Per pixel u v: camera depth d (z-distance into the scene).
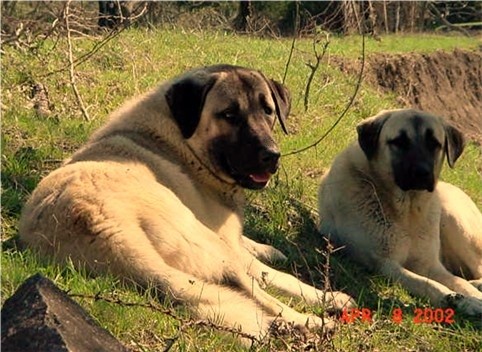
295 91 14.66
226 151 6.11
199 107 6.11
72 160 6.02
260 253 6.93
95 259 5.09
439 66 26.52
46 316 3.78
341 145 11.76
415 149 7.36
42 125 8.75
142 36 15.30
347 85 17.45
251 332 4.82
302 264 7.09
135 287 4.96
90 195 5.28
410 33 29.03
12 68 10.41
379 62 23.36
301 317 5.36
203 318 4.83
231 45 17.39
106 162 5.71
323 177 8.33
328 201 7.90
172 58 14.24
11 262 5.23
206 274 5.34
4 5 12.54
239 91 6.14
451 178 12.64
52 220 5.30
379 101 17.47
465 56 28.27
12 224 6.28
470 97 27.47
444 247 8.00
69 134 8.77
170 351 4.54
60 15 10.28
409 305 6.61
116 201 5.24
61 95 10.50
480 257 8.00
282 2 26.47
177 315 4.83
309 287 6.14
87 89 10.98
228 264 5.46
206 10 22.58
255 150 6.00
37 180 7.23
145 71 12.80
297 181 9.11
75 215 5.20
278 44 19.19
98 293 4.61
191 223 5.45
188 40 16.52
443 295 6.72
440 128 7.67
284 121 6.57
